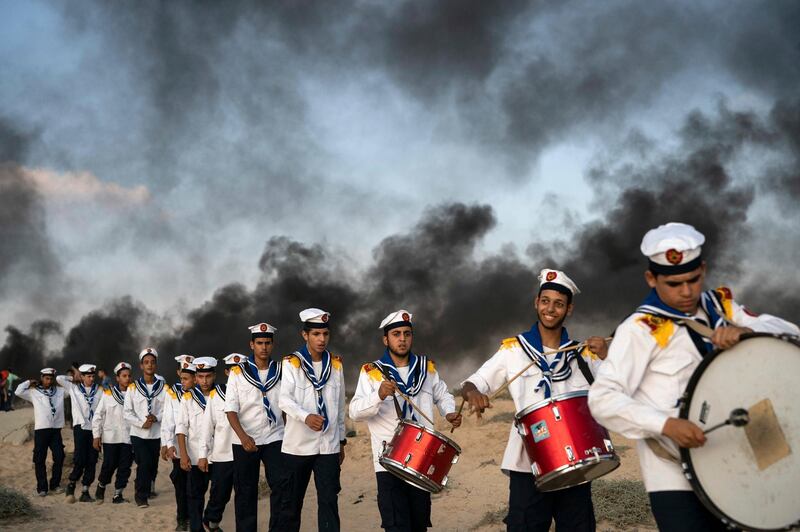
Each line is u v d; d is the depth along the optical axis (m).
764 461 3.88
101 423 13.91
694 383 4.07
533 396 6.41
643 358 4.41
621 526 9.12
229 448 10.39
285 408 8.85
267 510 12.23
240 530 9.80
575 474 5.78
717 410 4.02
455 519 10.55
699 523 4.25
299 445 8.93
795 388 3.84
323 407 8.98
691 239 4.32
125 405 13.40
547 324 6.46
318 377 9.09
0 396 31.84
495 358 6.60
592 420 5.68
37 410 15.13
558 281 6.42
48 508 13.62
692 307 4.45
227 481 10.41
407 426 7.03
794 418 3.84
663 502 4.30
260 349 9.93
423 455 6.91
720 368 4.04
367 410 7.72
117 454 14.01
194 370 11.29
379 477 7.69
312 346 9.14
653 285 4.54
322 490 8.85
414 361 8.08
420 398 8.01
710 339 4.15
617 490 9.94
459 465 14.04
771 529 3.80
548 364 6.43
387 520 7.51
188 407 11.21
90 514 13.05
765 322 4.45
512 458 6.28
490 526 9.92
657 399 4.43
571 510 6.25
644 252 4.49
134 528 11.96
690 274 4.34
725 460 3.98
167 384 11.69
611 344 4.50
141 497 13.41
